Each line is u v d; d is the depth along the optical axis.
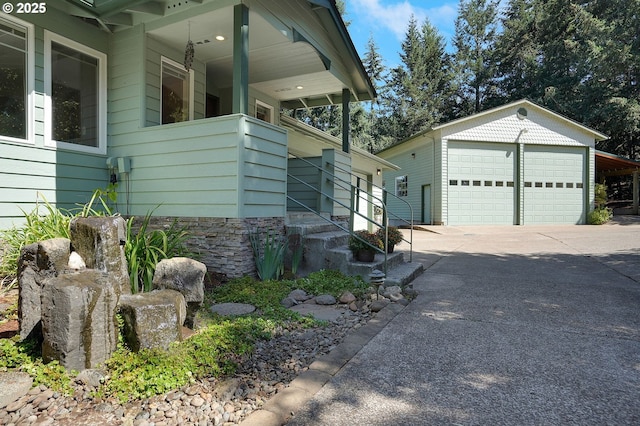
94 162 5.58
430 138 16.05
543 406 2.14
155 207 5.36
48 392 2.15
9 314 3.21
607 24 19.25
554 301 4.38
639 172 18.14
